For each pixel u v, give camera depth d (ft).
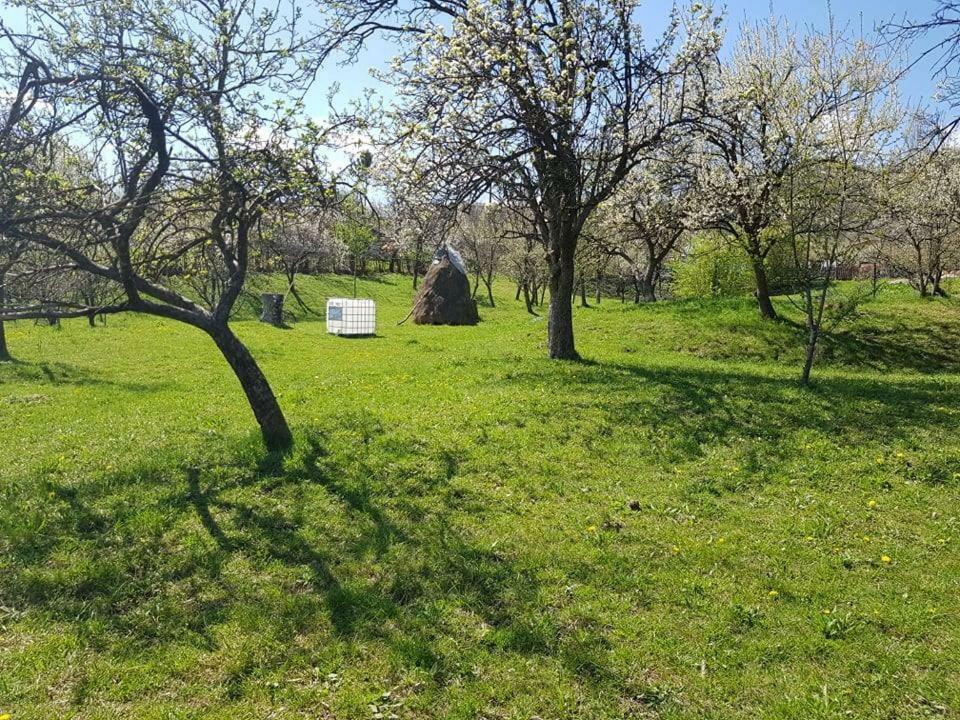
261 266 37.88
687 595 18.12
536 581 18.62
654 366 51.93
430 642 15.62
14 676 13.99
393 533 21.16
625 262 127.54
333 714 13.25
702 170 63.21
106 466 26.32
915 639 16.08
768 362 62.64
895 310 77.66
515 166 42.57
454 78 42.32
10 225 20.75
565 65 44.34
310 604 17.06
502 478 26.32
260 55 25.26
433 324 107.04
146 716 13.00
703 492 25.90
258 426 31.81
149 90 22.48
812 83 60.59
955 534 22.50
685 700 13.87
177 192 24.47
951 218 74.84
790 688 14.15
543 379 43.65
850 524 23.27
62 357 61.67
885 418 35.55
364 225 31.76
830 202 43.57
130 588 17.61
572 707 13.58
